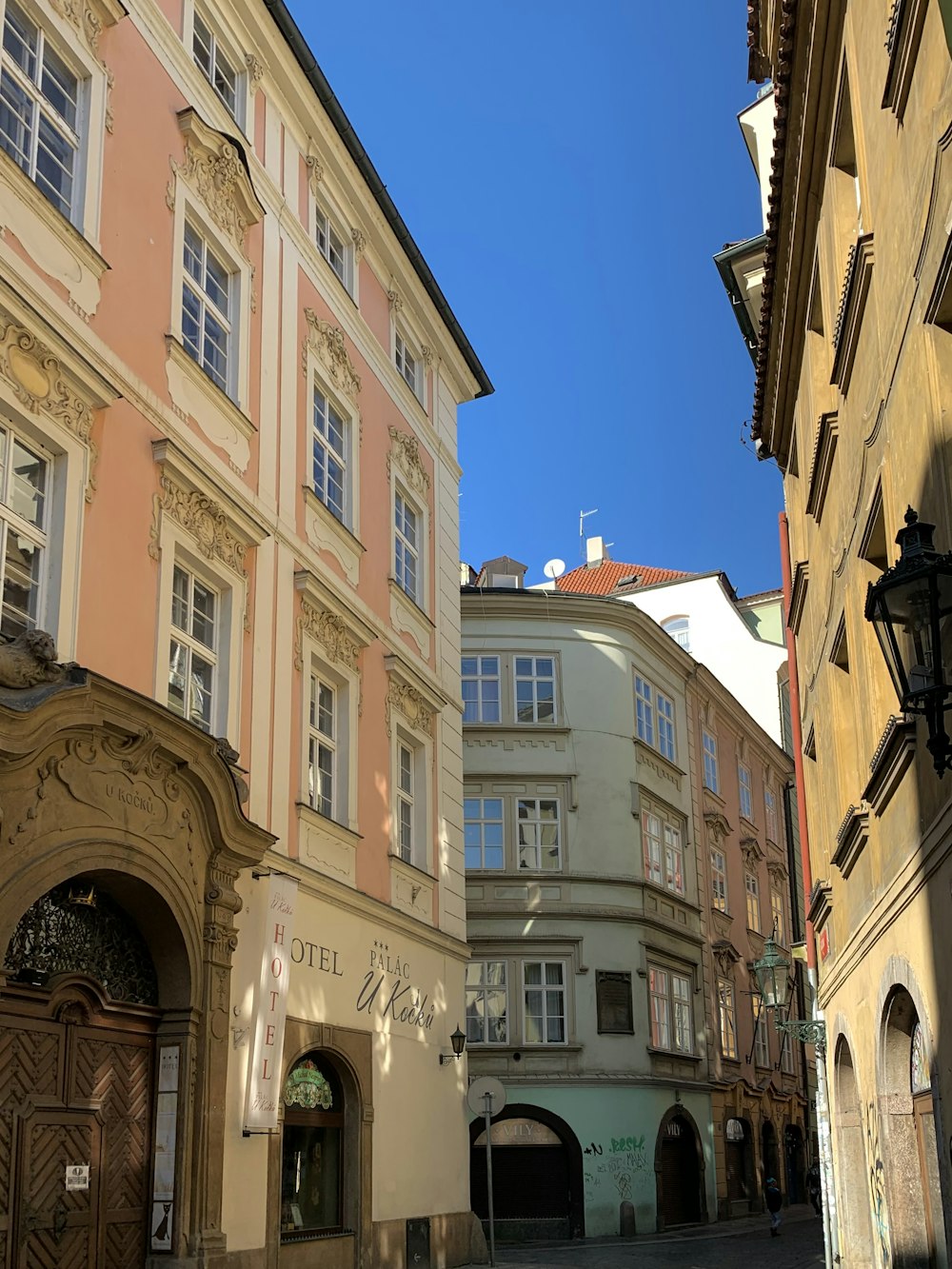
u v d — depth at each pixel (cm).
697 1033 3522
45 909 1153
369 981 1764
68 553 1184
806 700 1881
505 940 3064
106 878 1183
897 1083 1173
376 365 2105
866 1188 1559
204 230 1551
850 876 1432
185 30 1570
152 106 1448
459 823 2259
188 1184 1227
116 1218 1170
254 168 1722
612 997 3098
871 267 1062
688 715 3869
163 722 1212
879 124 1002
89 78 1327
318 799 1708
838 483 1362
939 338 828
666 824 3547
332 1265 1569
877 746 1166
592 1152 2948
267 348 1678
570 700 3312
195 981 1277
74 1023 1146
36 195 1187
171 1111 1235
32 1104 1083
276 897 1456
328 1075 1666
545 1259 2309
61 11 1283
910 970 1021
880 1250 1299
